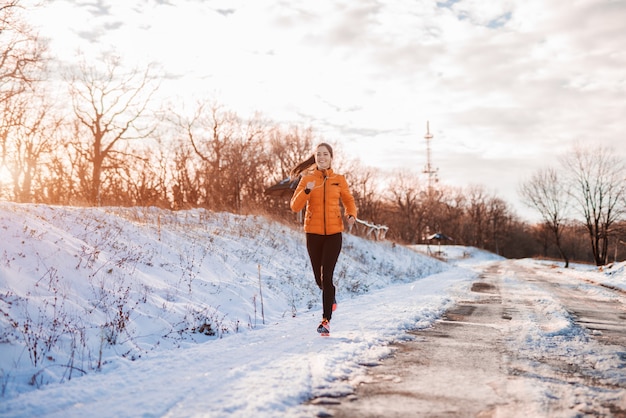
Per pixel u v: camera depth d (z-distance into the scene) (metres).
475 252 71.81
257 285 8.35
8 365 3.49
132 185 30.36
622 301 9.31
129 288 5.65
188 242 9.51
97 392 3.06
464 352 4.13
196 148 38.81
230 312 6.43
